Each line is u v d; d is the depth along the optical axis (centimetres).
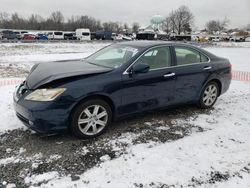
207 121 494
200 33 10294
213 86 564
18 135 410
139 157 360
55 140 397
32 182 302
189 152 377
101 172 324
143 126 461
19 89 408
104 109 408
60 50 2756
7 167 328
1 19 9419
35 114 355
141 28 8388
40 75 397
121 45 504
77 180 308
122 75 416
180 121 489
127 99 428
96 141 399
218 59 571
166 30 9000
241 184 311
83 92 377
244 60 1833
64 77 373
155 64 462
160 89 465
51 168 329
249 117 522
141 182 308
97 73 399
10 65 1295
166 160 354
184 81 499
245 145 404
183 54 506
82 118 391
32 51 2467
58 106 363
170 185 305
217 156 369
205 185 307
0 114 488
